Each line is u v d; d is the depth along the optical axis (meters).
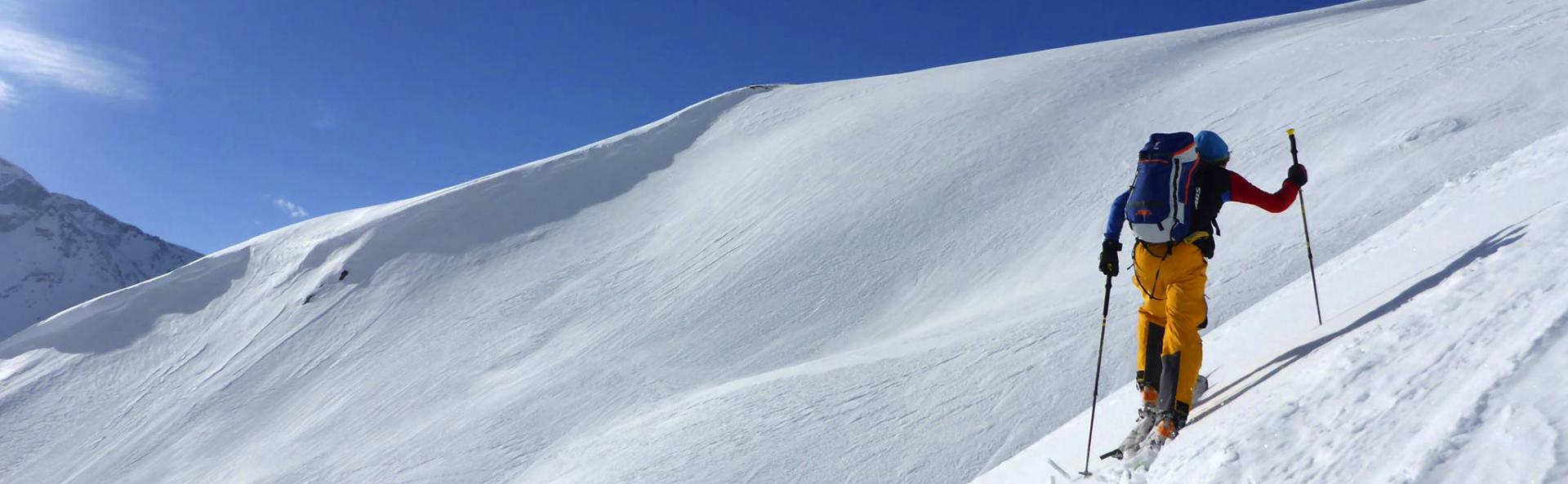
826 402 17.83
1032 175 37.53
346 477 28.20
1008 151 40.72
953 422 15.23
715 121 64.50
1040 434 14.04
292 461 32.66
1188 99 39.25
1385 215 18.52
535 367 34.19
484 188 56.66
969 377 16.72
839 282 33.91
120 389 45.84
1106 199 32.53
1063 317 18.36
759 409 18.73
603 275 43.72
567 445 24.31
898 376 18.02
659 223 49.16
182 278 55.81
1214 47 49.53
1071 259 28.08
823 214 40.53
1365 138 24.86
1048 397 14.99
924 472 14.02
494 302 43.69
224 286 54.34
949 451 14.37
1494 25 31.70
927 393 16.72
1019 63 58.84
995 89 50.72
